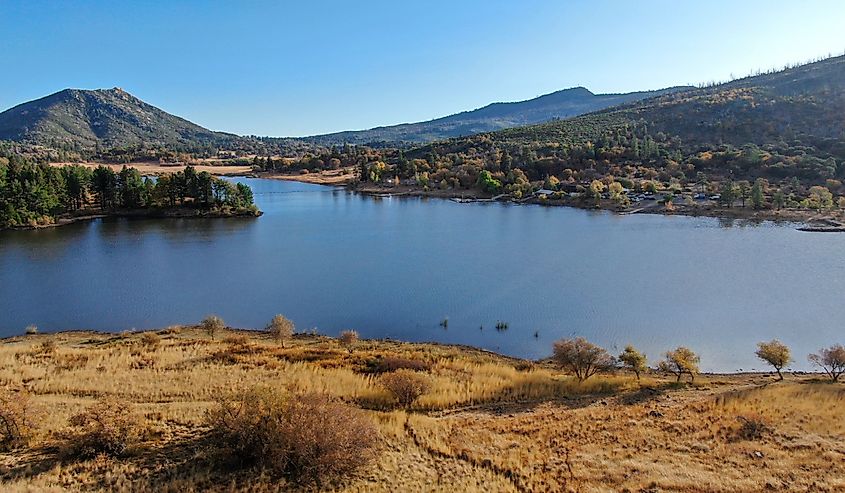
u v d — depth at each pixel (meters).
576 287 72.62
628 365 44.31
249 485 20.36
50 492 18.73
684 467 25.25
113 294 69.62
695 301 65.62
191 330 55.53
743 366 47.34
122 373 35.91
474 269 83.56
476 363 45.50
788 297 66.75
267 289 72.50
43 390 31.14
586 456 26.44
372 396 34.56
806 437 28.92
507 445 27.38
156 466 21.06
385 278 78.19
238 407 23.73
